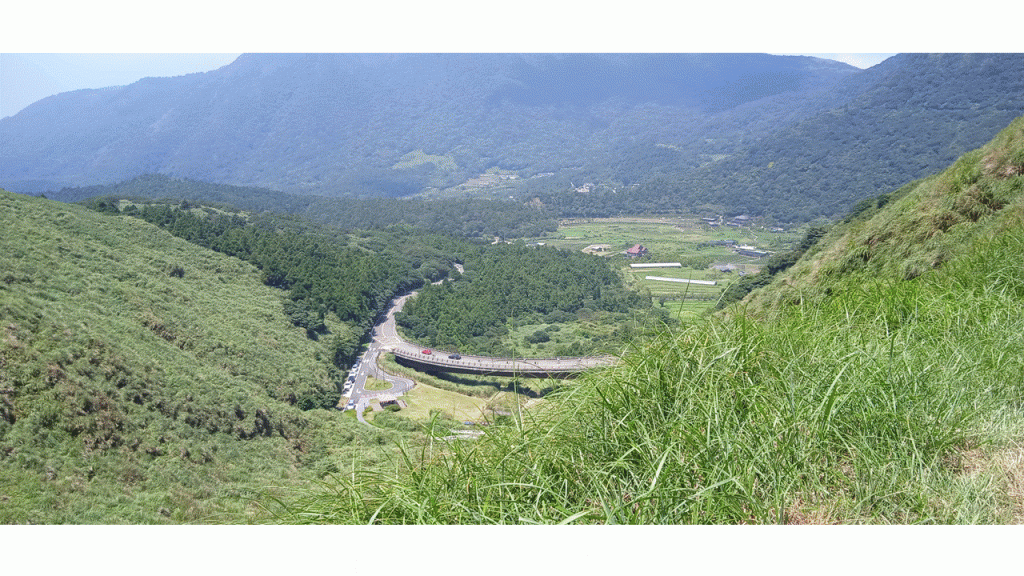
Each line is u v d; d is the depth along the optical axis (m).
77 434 19.17
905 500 1.81
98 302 34.12
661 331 2.37
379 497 1.84
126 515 16.28
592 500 1.83
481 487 1.81
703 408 1.96
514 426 2.00
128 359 25.92
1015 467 1.91
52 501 15.87
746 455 1.83
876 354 2.41
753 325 2.55
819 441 1.90
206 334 36.44
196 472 19.84
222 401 25.77
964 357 2.50
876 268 7.45
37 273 34.19
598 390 2.09
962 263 4.40
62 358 22.67
